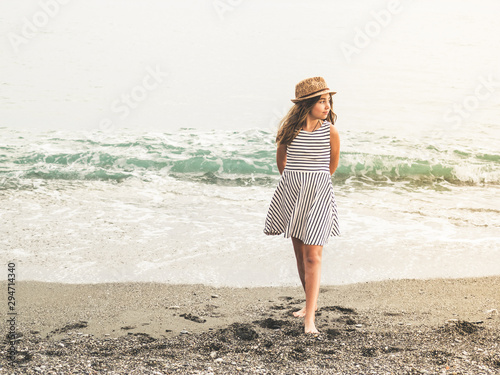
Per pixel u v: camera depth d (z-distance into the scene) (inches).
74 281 157.4
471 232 207.2
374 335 121.5
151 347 114.2
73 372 99.7
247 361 106.7
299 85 124.2
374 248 188.1
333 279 162.7
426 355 109.6
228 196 256.5
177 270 166.6
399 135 387.9
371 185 285.4
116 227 206.7
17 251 179.2
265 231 133.2
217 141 365.7
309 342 117.0
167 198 250.2
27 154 324.2
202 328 126.3
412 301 145.8
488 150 347.9
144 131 391.2
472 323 128.7
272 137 378.9
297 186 125.0
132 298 146.3
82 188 263.6
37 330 123.7
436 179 299.7
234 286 156.3
